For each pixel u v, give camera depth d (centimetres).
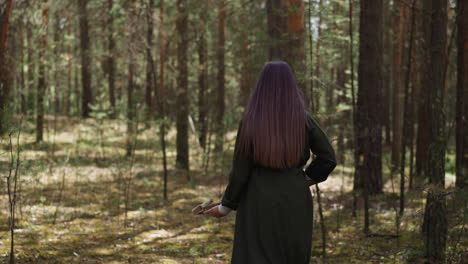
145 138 1261
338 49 1044
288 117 204
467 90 587
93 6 1171
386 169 1161
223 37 1355
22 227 527
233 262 207
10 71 913
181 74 1067
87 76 1992
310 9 486
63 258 428
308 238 212
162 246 499
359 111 686
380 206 721
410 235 535
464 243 441
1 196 669
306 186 213
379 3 724
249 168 211
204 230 582
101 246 484
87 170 998
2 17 661
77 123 1586
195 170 1107
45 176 876
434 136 404
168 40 1080
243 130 207
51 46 1209
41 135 1254
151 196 791
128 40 939
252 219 207
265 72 212
